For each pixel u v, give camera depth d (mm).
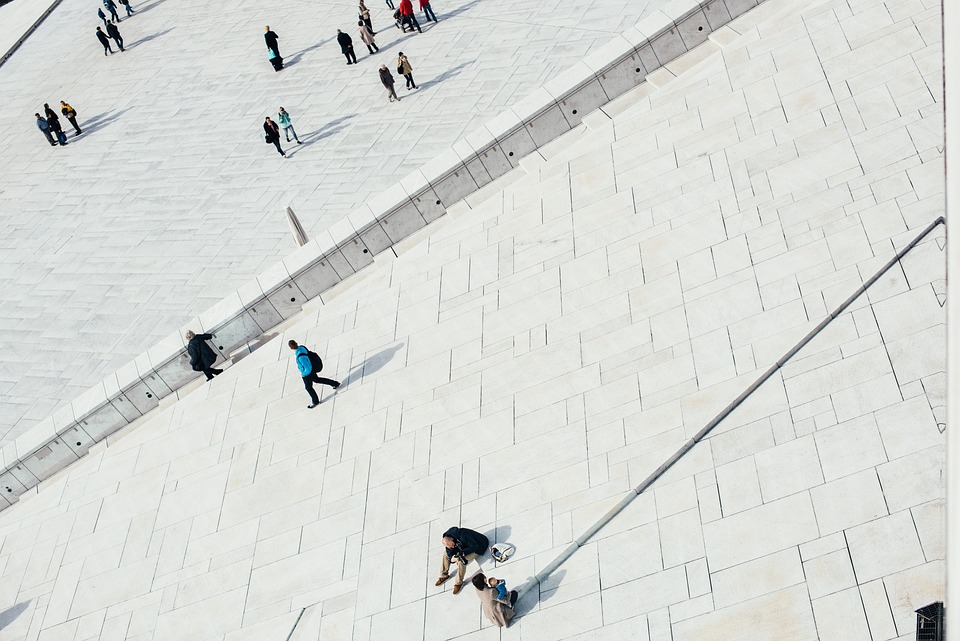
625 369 17125
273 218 28375
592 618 13992
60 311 27641
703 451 15203
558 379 17703
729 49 22516
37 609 18922
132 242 29531
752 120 20219
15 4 50469
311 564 17203
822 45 20797
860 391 14602
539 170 22812
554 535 15250
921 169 17125
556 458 16422
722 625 13008
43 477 22828
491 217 22250
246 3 42000
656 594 13805
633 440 15891
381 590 16078
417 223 24016
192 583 18000
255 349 23078
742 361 16016
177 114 35438
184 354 22625
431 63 32688
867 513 13203
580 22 31734
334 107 32375
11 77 42750
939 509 12773
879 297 15672
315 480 18609
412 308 21062
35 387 25156
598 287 18938
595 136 22766
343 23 37531
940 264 15617
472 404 18203
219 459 20047
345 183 28578
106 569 19062
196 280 27031
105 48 41375
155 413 22891
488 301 20125
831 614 12469
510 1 34688
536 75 29859
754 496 14203
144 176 32625
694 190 19609
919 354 14602
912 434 13727
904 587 12297
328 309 22375
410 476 17594
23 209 33031
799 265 16891
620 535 14812
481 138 23797
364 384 19875
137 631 17672
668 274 18281
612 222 20094
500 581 14312
